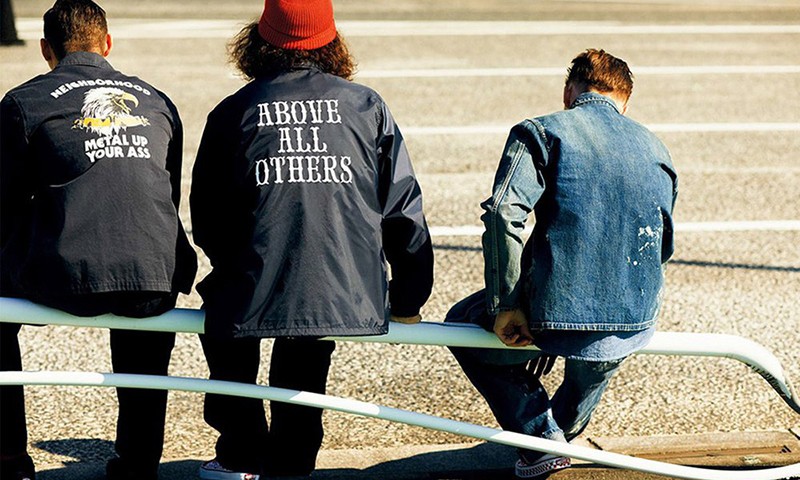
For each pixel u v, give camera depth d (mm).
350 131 3252
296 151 3199
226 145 3246
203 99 9875
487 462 4273
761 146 9055
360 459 4270
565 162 3332
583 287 3357
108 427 4578
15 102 3273
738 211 7555
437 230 7105
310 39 3311
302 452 3760
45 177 3273
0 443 3691
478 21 14148
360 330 3215
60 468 4168
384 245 3408
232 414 3678
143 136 3332
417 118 9562
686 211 7539
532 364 3883
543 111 9914
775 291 6277
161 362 3742
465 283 6328
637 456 4309
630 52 12523
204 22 13617
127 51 11820
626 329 3422
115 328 3406
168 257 3322
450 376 5172
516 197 3262
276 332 3162
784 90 10930
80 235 3227
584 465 4156
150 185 3297
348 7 14891
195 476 4102
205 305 3342
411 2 15453
